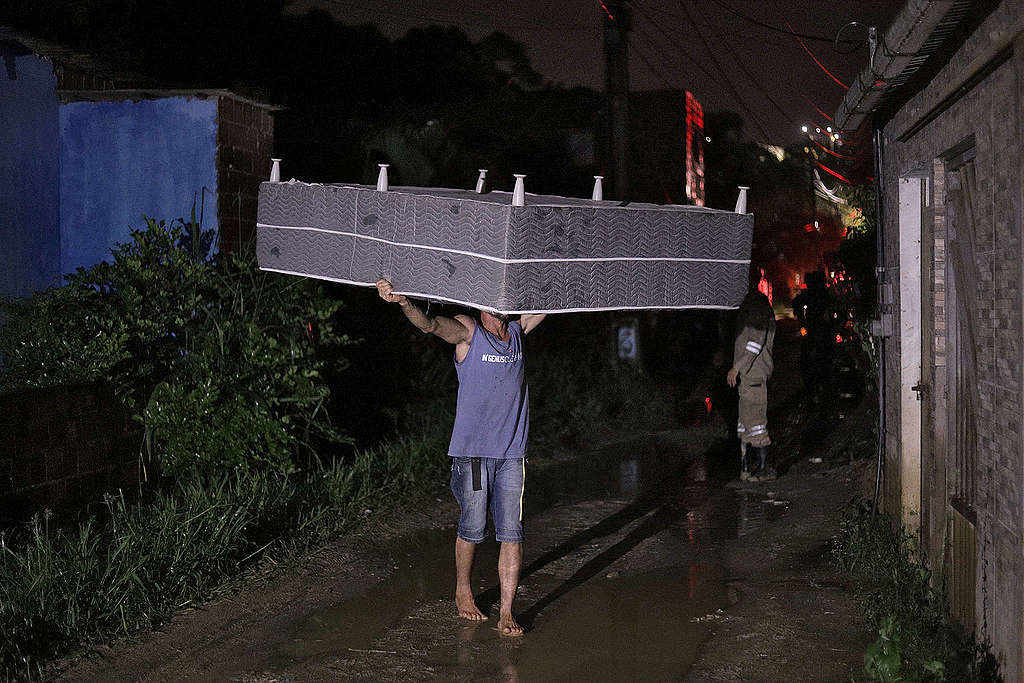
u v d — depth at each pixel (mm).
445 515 8008
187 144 8164
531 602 5930
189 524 6133
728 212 4539
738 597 5891
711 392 15883
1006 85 4008
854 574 6207
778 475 9688
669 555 6906
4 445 5840
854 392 15242
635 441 11906
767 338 9477
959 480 5281
